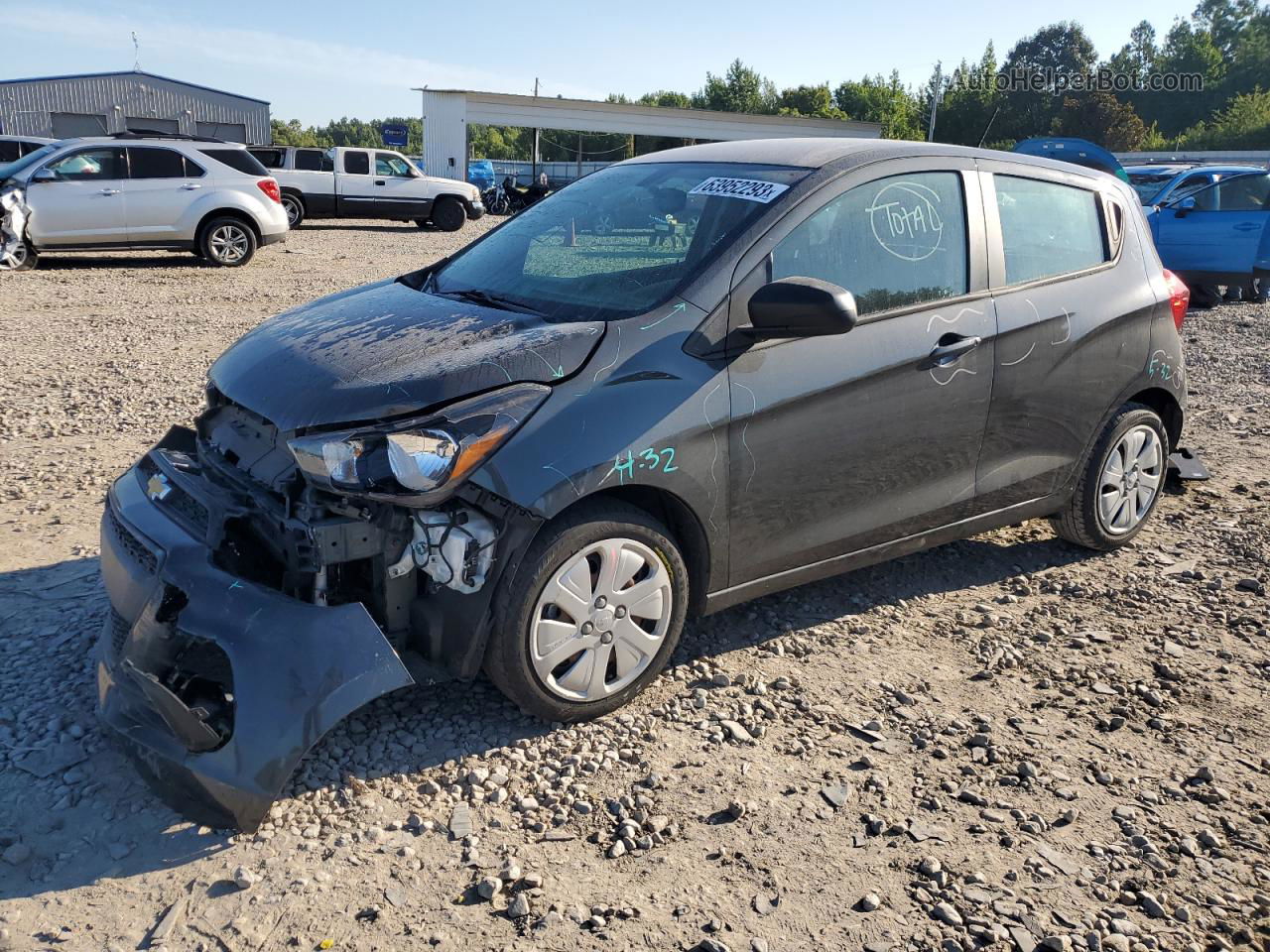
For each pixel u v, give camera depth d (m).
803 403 3.51
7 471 5.55
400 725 3.31
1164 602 4.45
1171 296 4.82
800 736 3.36
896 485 3.90
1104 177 4.77
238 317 10.79
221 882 2.61
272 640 2.80
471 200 24.52
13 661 3.55
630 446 3.15
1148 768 3.26
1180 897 2.69
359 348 3.30
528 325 3.36
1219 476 6.18
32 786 2.92
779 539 3.63
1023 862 2.80
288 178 22.80
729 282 3.42
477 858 2.73
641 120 39.47
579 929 2.49
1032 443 4.33
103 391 7.41
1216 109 89.56
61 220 13.90
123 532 3.27
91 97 39.03
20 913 2.48
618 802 2.98
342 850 2.74
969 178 4.11
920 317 3.83
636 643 3.37
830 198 3.67
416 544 3.01
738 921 2.54
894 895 2.66
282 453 3.14
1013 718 3.52
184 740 2.76
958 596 4.47
